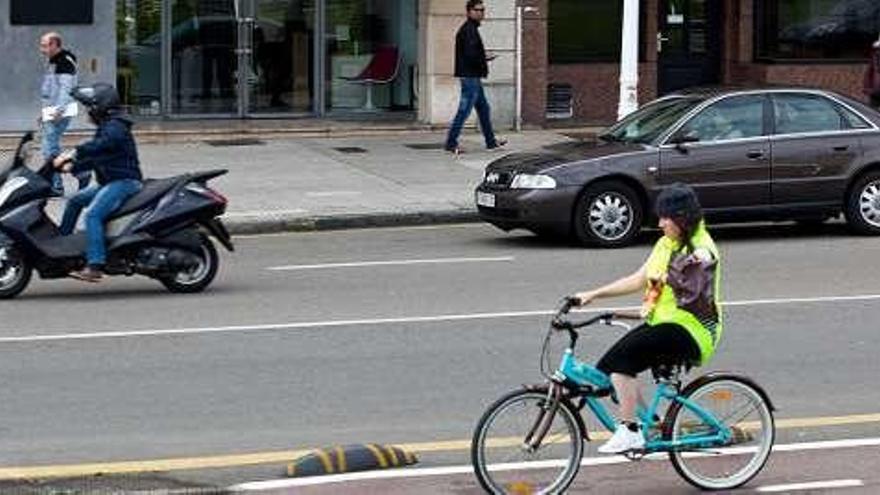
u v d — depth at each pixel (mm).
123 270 20922
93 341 18109
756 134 25906
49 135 29516
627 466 13211
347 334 18453
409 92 39750
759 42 40688
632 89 31812
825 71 40469
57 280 22562
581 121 40000
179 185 21094
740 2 40781
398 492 12414
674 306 12148
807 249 25250
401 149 35938
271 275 23000
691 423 12391
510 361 16984
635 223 25422
